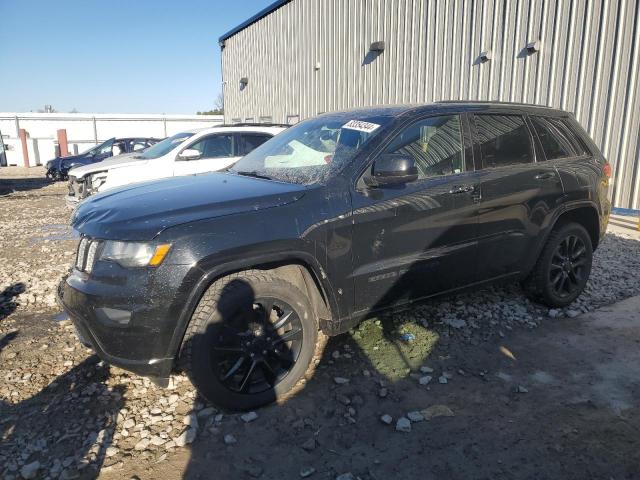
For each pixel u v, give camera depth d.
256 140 9.27
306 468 2.61
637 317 4.43
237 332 3.02
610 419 2.97
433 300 3.83
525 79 9.49
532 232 4.24
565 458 2.64
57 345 4.12
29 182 22.64
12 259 7.19
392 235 3.43
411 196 3.50
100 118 41.44
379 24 12.96
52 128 40.69
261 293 3.03
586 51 8.51
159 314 2.73
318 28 15.55
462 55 10.70
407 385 3.37
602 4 8.22
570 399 3.19
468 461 2.64
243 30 20.95
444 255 3.71
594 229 4.88
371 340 4.00
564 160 4.57
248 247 2.89
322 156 3.62
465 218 3.78
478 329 4.20
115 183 8.05
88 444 2.82
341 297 3.28
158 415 3.09
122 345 2.79
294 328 3.22
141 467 2.63
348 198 3.27
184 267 2.74
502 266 4.12
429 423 2.96
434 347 3.89
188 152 8.52
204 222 2.85
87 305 2.84
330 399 3.22
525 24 9.38
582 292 5.02
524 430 2.88
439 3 11.12
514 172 4.09
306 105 16.69
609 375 3.47
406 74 12.23
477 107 4.11
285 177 3.59
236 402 3.04
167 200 3.13
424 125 3.76
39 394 3.37
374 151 3.47
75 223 3.25
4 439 2.88
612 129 8.32
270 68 18.89
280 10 17.67
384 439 2.83
